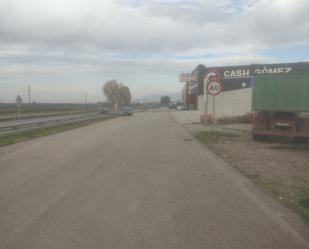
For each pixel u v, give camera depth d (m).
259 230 5.64
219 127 29.00
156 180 9.23
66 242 5.14
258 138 18.59
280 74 17.92
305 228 5.75
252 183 8.95
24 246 5.00
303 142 18.33
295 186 8.66
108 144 17.22
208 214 6.43
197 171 10.49
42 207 6.85
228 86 50.78
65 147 16.05
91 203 7.12
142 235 5.41
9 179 9.35
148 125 33.03
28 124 23.67
